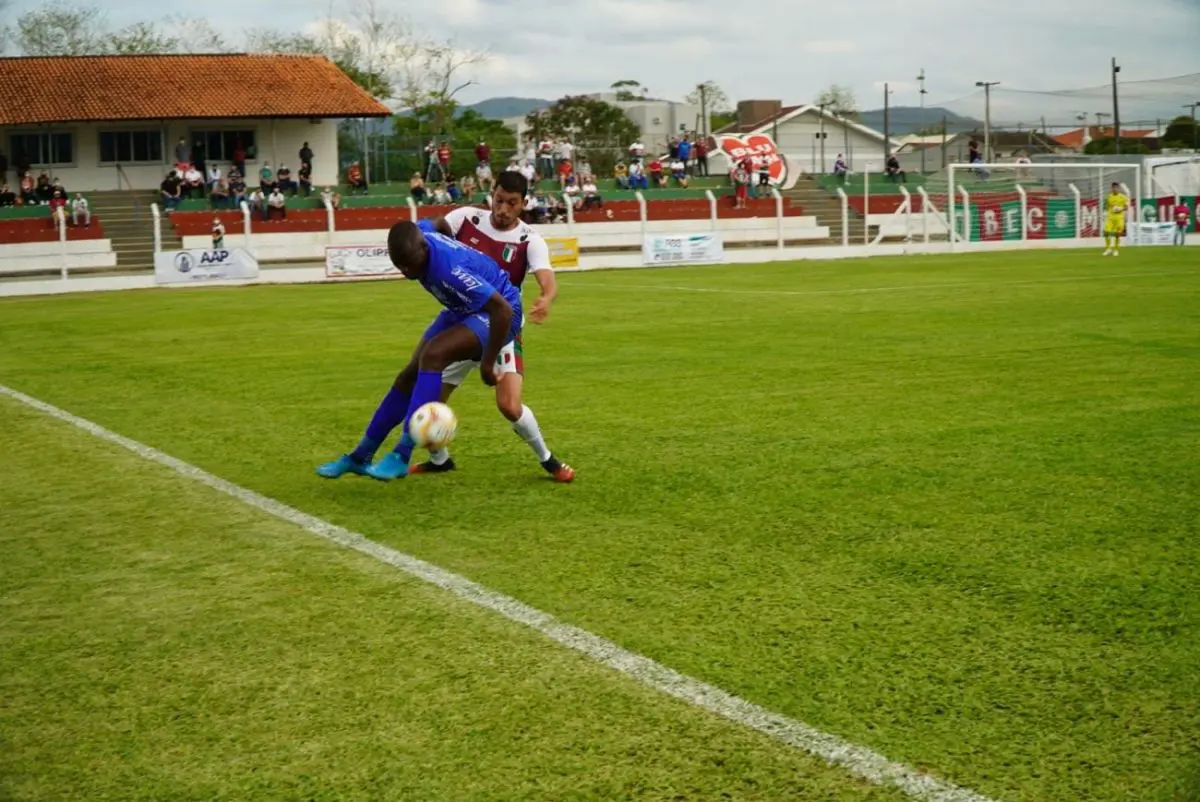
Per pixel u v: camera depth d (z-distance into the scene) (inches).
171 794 128.0
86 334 652.7
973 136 2308.1
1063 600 184.5
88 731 143.5
